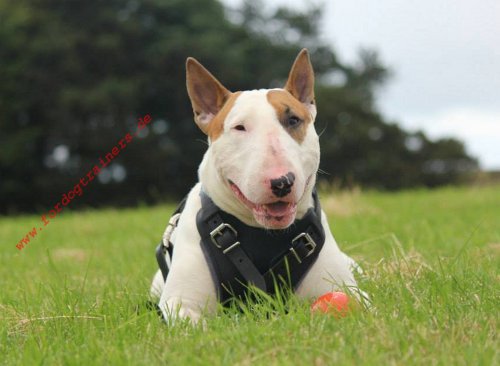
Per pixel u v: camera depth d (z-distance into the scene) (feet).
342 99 115.03
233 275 13.33
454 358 9.90
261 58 118.62
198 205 13.75
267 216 12.10
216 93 13.75
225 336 11.21
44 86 102.53
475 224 28.32
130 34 108.47
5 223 49.42
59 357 11.19
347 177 107.14
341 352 10.21
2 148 98.32
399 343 10.46
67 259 26.89
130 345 11.51
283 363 9.89
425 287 13.91
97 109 99.81
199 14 115.24
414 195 48.96
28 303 15.76
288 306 13.15
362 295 12.82
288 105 12.69
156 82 107.96
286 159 12.01
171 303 13.28
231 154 12.59
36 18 104.94
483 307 12.57
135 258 24.63
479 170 114.01
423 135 117.50
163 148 103.14
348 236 25.61
